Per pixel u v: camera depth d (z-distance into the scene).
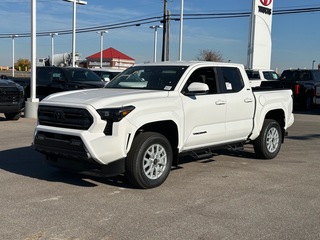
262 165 8.08
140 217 5.00
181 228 4.67
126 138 5.81
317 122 16.38
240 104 7.69
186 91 6.78
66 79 15.78
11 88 13.52
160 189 6.21
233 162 8.32
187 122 6.68
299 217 5.11
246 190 6.26
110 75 20.86
